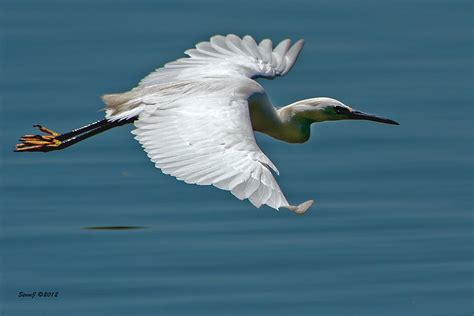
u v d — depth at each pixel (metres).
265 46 18.41
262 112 17.62
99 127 16.97
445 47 26.20
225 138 15.12
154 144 15.33
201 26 26.58
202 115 15.59
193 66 17.77
